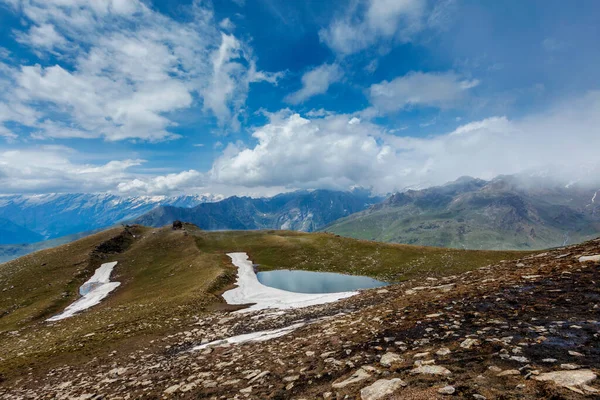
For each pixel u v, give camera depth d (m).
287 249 108.25
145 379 17.66
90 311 61.41
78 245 114.56
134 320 41.94
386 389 7.75
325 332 17.58
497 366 7.59
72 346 31.89
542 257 21.53
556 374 6.47
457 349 9.33
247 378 12.81
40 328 52.94
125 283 83.88
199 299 52.62
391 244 106.12
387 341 12.04
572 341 8.11
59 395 18.55
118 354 27.73
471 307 13.66
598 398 5.32
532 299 12.66
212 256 96.44
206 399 11.67
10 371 26.28
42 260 100.75
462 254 90.75
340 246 108.12
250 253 108.19
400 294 25.92
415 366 8.86
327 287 69.69
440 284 23.47
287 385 10.59
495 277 18.84
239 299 54.62
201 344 26.83
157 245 120.06
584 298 11.30
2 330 55.91
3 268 95.31
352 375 9.64
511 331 9.76
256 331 28.22
